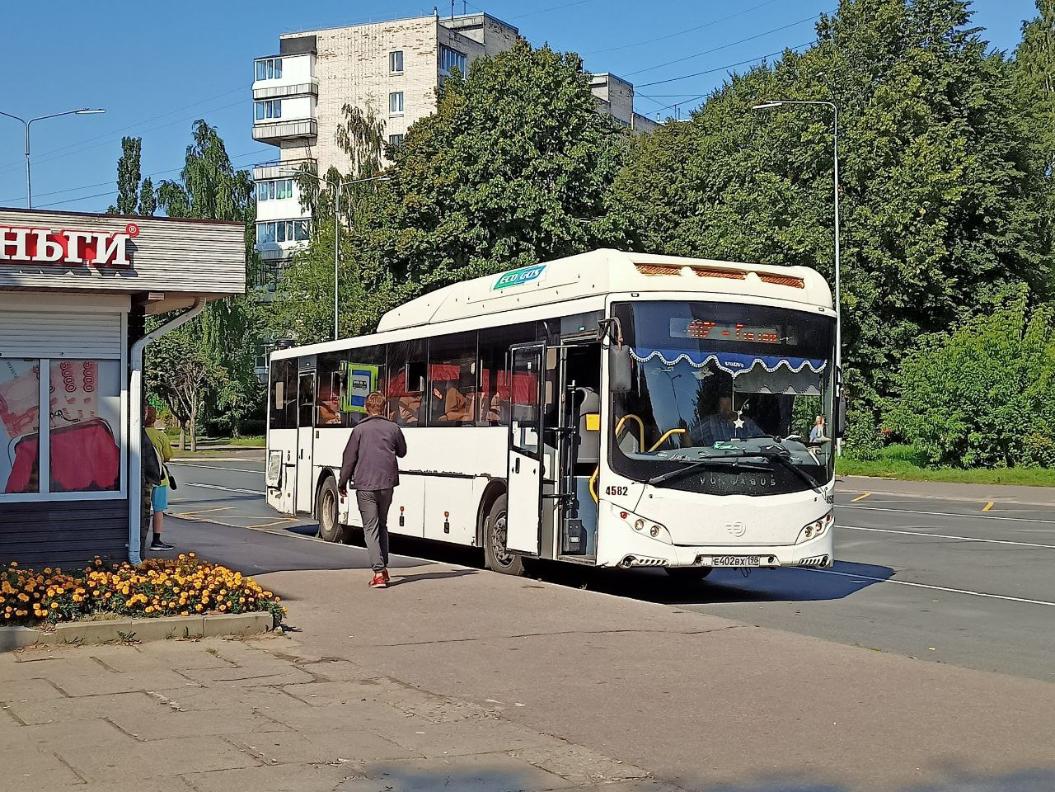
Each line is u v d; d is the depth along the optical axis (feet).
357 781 20.77
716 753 22.82
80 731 23.76
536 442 47.70
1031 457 130.52
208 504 104.88
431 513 57.26
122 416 42.06
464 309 56.13
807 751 23.00
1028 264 163.84
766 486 43.83
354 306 186.19
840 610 43.42
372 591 43.04
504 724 24.88
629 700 27.09
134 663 30.45
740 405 44.06
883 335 160.04
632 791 20.52
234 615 34.50
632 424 42.75
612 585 51.06
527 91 153.17
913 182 152.97
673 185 209.26
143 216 40.86
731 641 34.17
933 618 41.47
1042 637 37.60
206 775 20.92
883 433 159.33
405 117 319.47
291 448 75.51
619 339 42.70
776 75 202.28
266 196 324.19
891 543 68.23
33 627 32.55
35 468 41.06
